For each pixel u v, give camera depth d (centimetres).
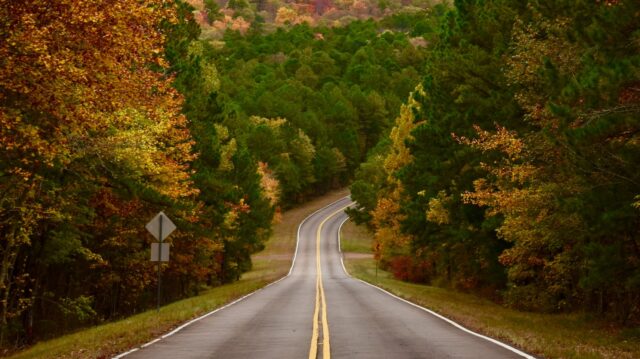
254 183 7212
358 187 12456
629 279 2083
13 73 1515
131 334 2017
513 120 3203
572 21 2288
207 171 4725
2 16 1450
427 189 4600
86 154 2536
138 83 1947
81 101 1661
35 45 1404
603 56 2000
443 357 1530
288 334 2038
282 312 2930
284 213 17088
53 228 3083
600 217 2014
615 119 1792
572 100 1922
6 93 1609
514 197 2683
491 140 2839
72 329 3872
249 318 2631
